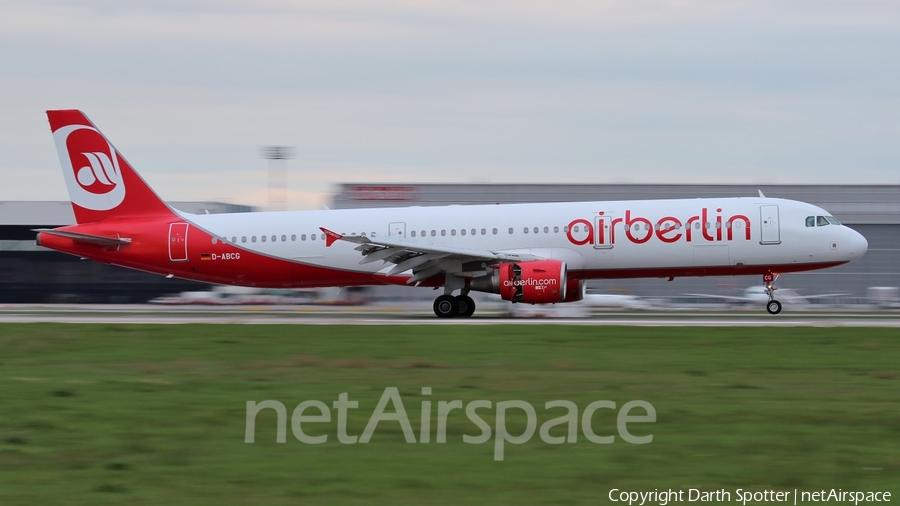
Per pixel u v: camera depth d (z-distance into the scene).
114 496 36.44
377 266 120.81
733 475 39.34
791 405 53.47
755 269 113.31
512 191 176.00
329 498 35.97
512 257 114.31
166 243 125.00
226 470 40.28
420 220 120.00
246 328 100.94
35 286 194.00
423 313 138.12
